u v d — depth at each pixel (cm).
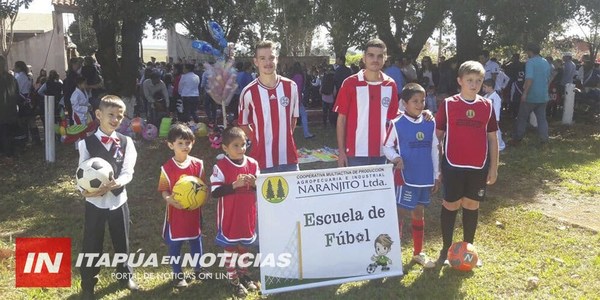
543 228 593
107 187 406
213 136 1092
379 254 451
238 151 430
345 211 444
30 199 733
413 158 467
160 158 976
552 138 1174
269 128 477
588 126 1332
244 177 421
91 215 416
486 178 487
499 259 505
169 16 987
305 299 429
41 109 1208
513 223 610
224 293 442
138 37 1247
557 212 660
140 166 919
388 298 429
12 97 984
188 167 453
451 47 2350
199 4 1082
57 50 2527
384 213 454
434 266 487
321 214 438
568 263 491
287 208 430
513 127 1316
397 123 468
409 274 472
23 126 1088
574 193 745
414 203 475
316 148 1089
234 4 1261
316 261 436
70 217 646
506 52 1928
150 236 579
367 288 446
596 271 474
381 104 487
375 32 1702
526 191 757
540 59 1046
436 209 673
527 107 1066
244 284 449
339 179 444
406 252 527
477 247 538
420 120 468
